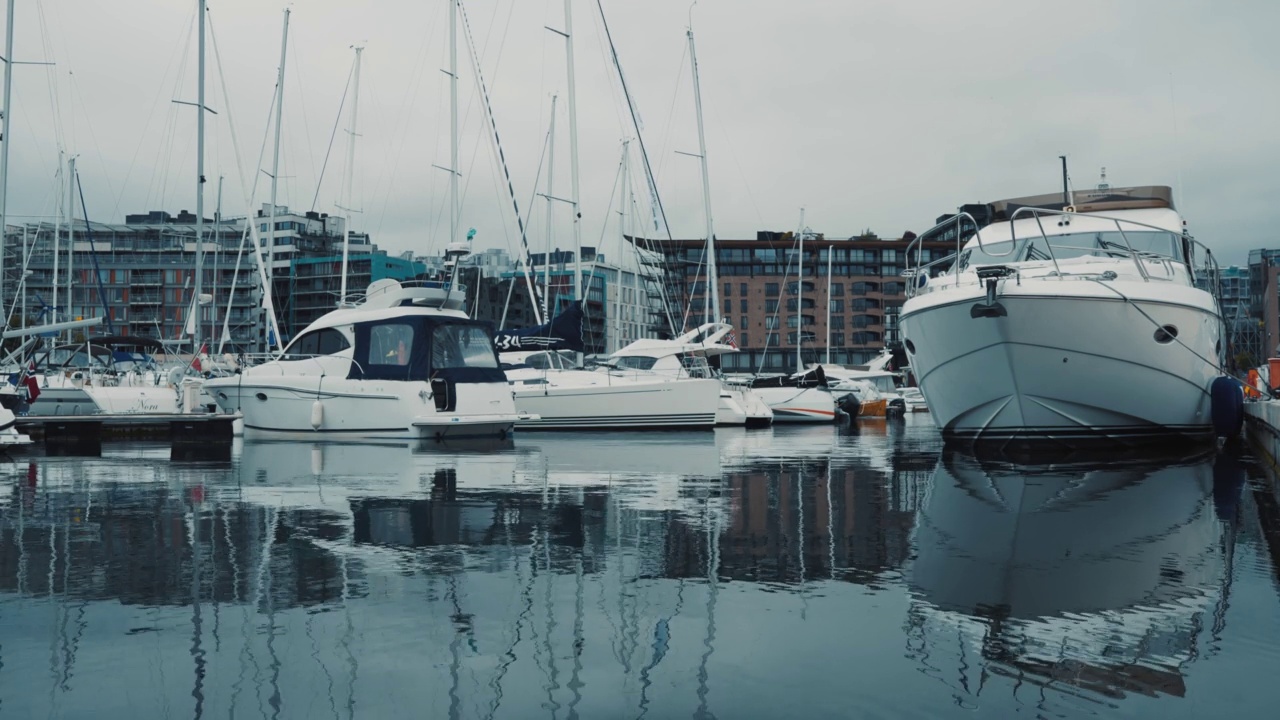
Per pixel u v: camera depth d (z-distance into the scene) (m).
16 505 7.39
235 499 7.71
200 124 25.77
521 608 4.01
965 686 3.02
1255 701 2.87
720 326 29.36
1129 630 3.64
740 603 4.09
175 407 22.59
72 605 4.06
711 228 35.31
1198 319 13.15
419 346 16.61
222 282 103.00
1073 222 15.36
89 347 26.44
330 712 2.82
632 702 2.90
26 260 42.84
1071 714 2.77
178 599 4.17
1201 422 14.30
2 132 23.02
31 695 2.96
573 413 22.97
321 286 102.19
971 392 13.47
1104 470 10.54
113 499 7.77
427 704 2.89
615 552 5.29
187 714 2.81
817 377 33.28
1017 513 6.89
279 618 3.85
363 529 6.11
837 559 5.09
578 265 27.23
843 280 118.31
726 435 20.89
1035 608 4.00
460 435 17.17
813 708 2.84
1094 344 12.53
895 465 11.44
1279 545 5.48
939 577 4.62
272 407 17.67
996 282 12.21
